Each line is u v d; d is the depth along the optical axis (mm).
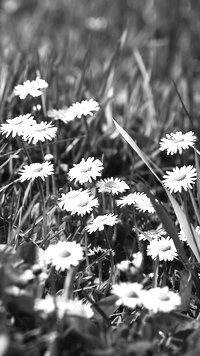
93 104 759
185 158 884
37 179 718
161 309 595
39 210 751
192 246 665
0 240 716
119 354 577
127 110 942
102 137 883
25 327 599
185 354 589
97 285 685
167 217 664
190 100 1035
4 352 539
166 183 682
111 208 720
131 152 882
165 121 958
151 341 602
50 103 886
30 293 608
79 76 1048
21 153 819
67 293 609
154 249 670
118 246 740
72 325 584
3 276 579
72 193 691
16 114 874
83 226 719
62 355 587
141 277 680
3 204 740
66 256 619
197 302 672
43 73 935
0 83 896
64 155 854
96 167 696
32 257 626
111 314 653
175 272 688
